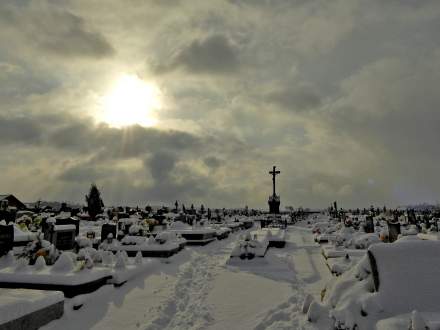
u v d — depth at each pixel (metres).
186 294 9.36
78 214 42.03
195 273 12.41
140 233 19.55
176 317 7.52
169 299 8.66
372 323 5.29
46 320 6.71
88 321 7.10
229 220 48.91
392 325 4.85
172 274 11.93
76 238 17.05
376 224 30.94
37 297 6.59
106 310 7.80
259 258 14.06
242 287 10.15
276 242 20.80
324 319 6.36
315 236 25.61
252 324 6.97
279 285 10.38
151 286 10.04
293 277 11.68
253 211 76.38
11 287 8.62
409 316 5.12
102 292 9.05
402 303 5.44
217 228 30.52
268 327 6.66
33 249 10.73
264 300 8.63
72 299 8.03
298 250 19.30
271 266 13.73
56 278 8.48
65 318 7.20
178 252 17.98
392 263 5.92
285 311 7.52
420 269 5.80
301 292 9.50
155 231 23.59
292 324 6.63
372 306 5.45
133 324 6.97
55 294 7.06
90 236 19.75
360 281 6.45
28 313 6.16
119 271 10.24
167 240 16.86
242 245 14.36
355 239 16.41
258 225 52.31
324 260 15.38
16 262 10.23
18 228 17.53
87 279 8.69
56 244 15.26
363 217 45.38
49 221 15.96
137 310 7.81
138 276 11.30
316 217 69.88
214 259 15.97
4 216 17.95
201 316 7.48
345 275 7.09
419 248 6.10
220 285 10.41
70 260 9.24
